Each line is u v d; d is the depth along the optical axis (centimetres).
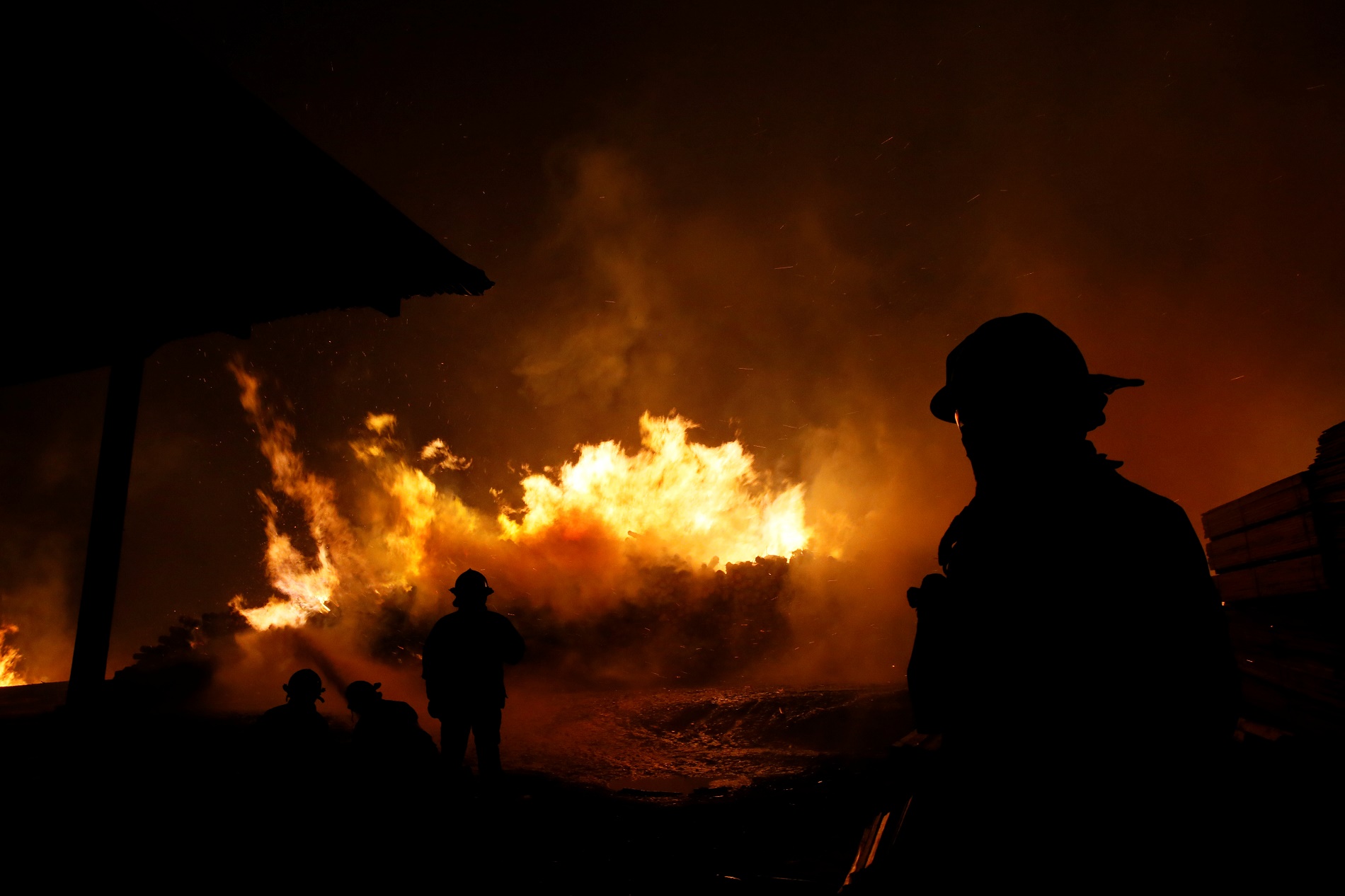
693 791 627
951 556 122
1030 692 104
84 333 582
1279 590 292
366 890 335
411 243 437
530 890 356
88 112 314
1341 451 239
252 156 349
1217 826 95
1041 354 119
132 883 323
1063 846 99
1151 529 104
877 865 257
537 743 840
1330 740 251
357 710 405
